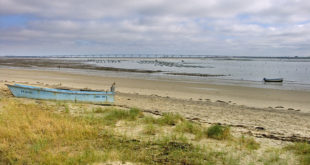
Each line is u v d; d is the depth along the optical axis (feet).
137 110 38.65
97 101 52.03
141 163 19.51
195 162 19.98
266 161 21.07
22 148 21.53
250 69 196.75
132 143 24.35
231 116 43.65
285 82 105.91
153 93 71.51
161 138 26.40
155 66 223.71
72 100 50.42
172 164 19.61
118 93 69.62
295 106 56.65
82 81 96.53
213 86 87.30
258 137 29.43
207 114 44.68
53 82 91.61
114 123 32.35
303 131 34.32
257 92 75.51
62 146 22.58
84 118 32.73
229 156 21.84
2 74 121.19
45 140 23.26
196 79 110.42
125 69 174.09
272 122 39.83
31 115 32.50
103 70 164.25
